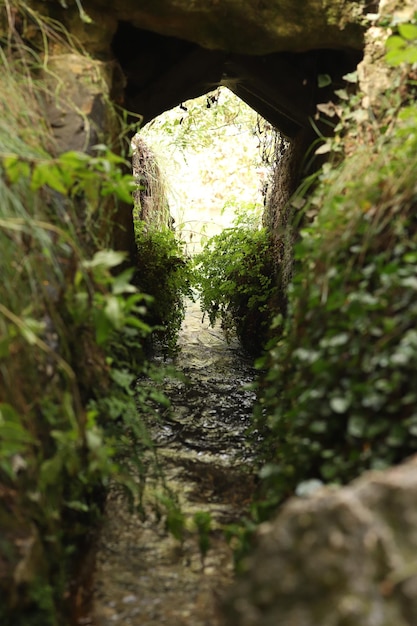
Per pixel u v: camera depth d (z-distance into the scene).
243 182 9.62
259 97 4.79
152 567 2.88
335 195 3.03
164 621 2.54
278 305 5.32
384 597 1.63
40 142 3.03
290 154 5.20
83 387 2.88
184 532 3.14
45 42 3.33
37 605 2.10
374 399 2.33
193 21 3.56
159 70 4.37
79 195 3.09
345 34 3.60
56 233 2.81
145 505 3.35
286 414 2.78
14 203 2.51
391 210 2.67
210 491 3.58
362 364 2.44
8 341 2.14
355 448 2.39
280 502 2.65
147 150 7.16
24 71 3.35
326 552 1.67
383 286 2.51
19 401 2.32
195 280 6.38
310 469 2.59
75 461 2.44
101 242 3.27
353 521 1.67
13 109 3.03
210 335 6.82
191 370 5.73
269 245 5.88
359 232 2.70
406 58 3.02
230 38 3.63
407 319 2.40
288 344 3.00
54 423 2.44
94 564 2.87
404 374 2.35
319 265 2.82
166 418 4.62
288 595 1.67
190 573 2.85
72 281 2.81
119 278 2.54
